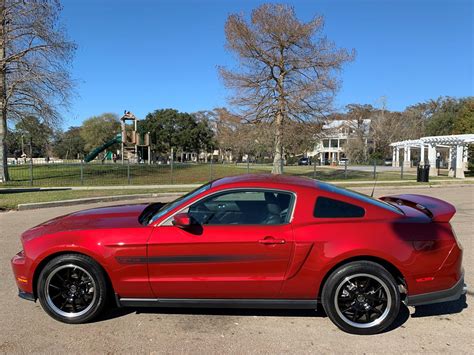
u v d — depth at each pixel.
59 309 3.97
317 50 25.42
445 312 4.29
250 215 3.91
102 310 3.97
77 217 4.44
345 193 4.08
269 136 28.02
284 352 3.41
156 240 3.80
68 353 3.37
